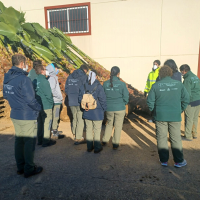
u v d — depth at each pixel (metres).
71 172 3.26
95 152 3.98
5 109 6.30
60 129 5.48
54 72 4.50
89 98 3.73
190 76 4.33
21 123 2.96
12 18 7.55
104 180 3.01
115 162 3.60
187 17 7.97
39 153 4.01
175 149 3.32
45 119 4.23
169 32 8.23
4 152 4.05
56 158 3.78
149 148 4.23
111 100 4.00
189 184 2.88
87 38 9.08
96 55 9.13
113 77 3.98
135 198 2.59
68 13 9.15
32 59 8.01
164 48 8.39
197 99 4.42
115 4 8.55
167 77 3.33
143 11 8.34
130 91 7.39
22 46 8.04
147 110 6.63
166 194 2.66
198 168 3.34
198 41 8.02
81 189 2.80
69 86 4.54
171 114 3.22
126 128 5.55
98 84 3.83
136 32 8.55
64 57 8.61
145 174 3.17
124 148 4.23
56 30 8.38
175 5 8.00
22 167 3.21
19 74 2.90
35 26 7.82
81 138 4.47
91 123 3.99
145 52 8.61
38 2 9.25
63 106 6.06
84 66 4.63
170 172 3.22
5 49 7.40
